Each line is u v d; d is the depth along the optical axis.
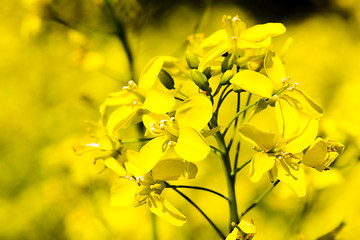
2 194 0.57
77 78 0.73
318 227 0.40
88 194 0.41
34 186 0.54
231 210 0.30
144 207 0.43
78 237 0.43
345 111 0.48
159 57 0.30
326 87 0.69
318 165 0.29
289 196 0.37
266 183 0.45
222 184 0.47
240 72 0.29
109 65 0.69
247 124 0.29
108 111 0.67
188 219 0.43
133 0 0.39
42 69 0.73
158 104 0.29
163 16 0.89
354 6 0.84
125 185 0.29
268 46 0.30
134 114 0.30
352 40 0.81
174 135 0.29
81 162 0.41
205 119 0.29
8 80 0.72
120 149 0.31
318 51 0.77
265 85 0.29
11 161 0.61
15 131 0.65
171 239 0.41
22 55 0.74
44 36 0.66
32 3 0.40
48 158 0.44
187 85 0.58
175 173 0.29
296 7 1.16
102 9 0.39
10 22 0.75
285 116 0.29
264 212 0.43
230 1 1.09
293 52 0.80
